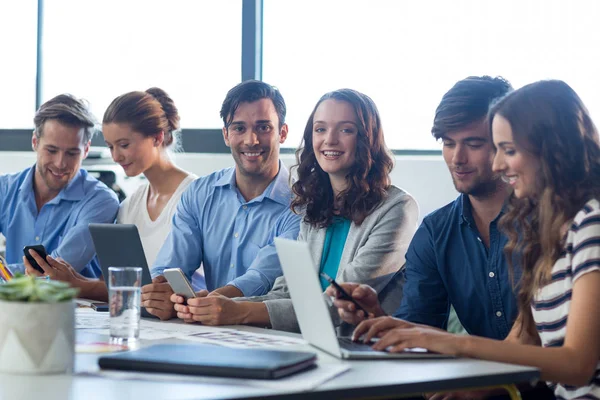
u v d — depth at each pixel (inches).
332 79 148.4
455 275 86.8
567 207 65.4
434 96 140.6
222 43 159.3
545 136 66.2
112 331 66.1
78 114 126.3
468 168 84.0
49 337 50.6
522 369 55.6
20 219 130.8
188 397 43.9
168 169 125.6
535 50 133.4
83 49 172.1
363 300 73.9
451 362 58.2
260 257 104.6
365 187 98.3
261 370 48.7
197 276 120.6
